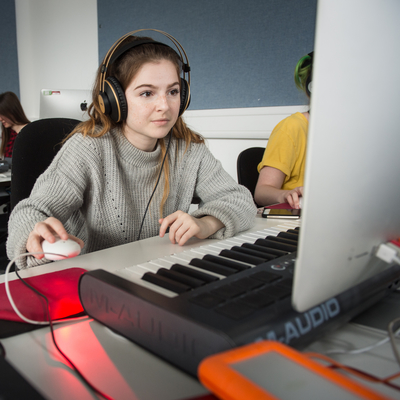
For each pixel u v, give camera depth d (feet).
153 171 3.26
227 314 1.06
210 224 2.54
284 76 7.90
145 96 2.71
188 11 9.05
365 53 1.01
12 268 3.61
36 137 3.51
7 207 7.45
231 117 8.80
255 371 0.78
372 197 1.15
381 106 1.11
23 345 1.28
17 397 0.91
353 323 1.40
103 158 3.01
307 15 7.38
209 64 8.96
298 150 4.98
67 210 2.69
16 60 12.76
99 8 10.81
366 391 0.72
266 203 4.63
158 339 1.14
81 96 6.30
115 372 1.13
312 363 0.81
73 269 1.88
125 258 2.07
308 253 0.95
